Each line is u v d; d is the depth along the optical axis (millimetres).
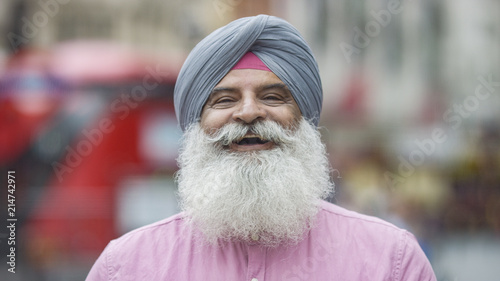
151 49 8219
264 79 1921
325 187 2086
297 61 1983
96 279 1941
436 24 10211
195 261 1877
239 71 1930
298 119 2002
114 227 6902
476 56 10336
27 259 6594
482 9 10320
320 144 2092
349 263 1829
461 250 8070
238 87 1917
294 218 1862
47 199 6879
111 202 6961
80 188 6977
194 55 2012
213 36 1985
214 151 1943
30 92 7293
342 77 9781
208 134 1951
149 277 1866
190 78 1997
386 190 7688
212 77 1942
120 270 1896
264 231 1898
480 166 8984
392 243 1851
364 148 8977
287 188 1867
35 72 7375
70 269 6672
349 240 1876
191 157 2025
